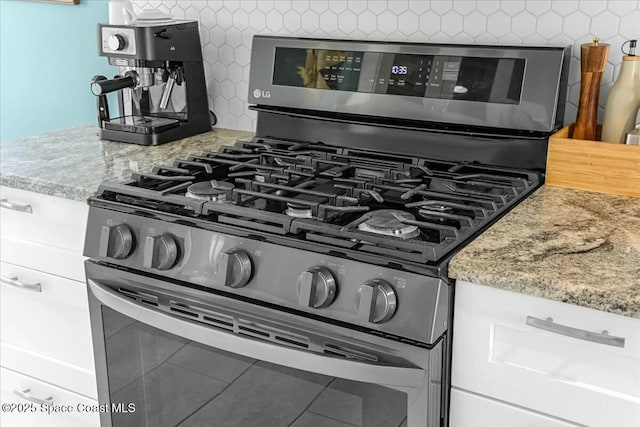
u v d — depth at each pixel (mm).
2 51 2848
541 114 1632
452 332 1285
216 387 1527
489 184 1584
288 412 1427
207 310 1464
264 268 1363
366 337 1270
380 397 1297
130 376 1702
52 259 1831
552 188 1629
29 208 1814
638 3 1612
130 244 1548
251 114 2244
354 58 1863
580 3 1677
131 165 1869
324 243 1320
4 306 2002
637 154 1514
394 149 1865
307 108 1956
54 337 1926
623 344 1126
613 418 1175
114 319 1680
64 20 2615
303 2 2055
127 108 2465
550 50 1617
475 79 1706
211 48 2258
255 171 1706
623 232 1342
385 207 1529
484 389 1284
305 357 1323
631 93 1564
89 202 1643
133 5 2387
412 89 1790
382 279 1241
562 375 1210
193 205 1496
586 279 1143
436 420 1295
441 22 1856
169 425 1656
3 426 2150
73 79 2686
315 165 1748
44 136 2234
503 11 1770
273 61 1995
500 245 1293
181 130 2148
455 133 1739
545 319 1185
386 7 1925
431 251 1229
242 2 2158
